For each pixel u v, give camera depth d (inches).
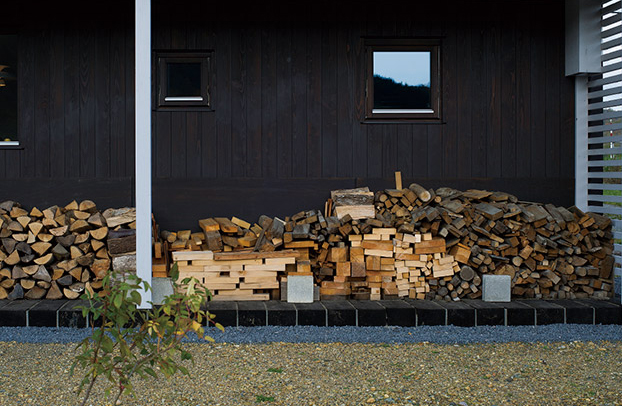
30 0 270.8
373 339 212.8
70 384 169.9
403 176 281.1
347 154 279.4
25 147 272.4
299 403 157.8
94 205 254.8
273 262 244.1
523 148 283.7
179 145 275.3
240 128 276.7
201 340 211.0
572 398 161.3
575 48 276.1
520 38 283.1
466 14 281.6
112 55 273.4
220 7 275.6
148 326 120.5
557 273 255.8
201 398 160.9
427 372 182.1
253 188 276.7
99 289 240.1
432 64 281.7
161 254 238.5
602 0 273.4
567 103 285.0
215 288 242.2
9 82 274.4
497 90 282.8
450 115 281.9
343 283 247.3
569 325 230.2
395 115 280.8
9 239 238.5
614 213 262.5
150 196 222.4
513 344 211.2
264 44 277.0
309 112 278.1
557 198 284.4
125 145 274.1
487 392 165.8
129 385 118.2
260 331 220.2
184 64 276.8
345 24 278.8
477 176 282.7
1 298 239.5
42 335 213.3
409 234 245.8
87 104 273.6
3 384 169.2
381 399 160.6
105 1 273.0
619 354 199.9
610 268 257.6
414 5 280.2
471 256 249.3
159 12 273.9
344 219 245.9
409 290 248.4
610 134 273.9
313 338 213.2
